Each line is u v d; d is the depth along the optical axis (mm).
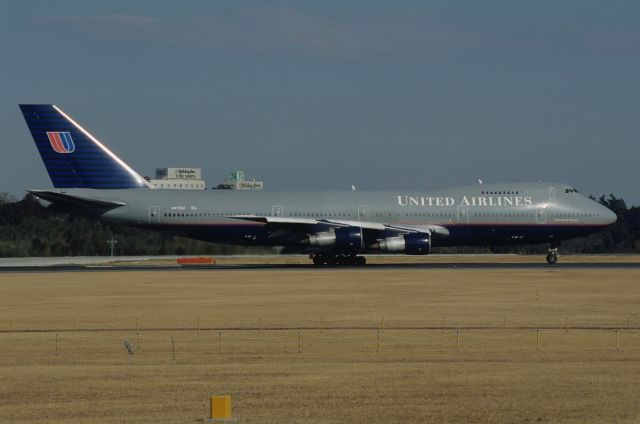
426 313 146625
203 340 118562
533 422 70688
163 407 76250
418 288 193750
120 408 75875
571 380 87250
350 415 73062
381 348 111250
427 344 114312
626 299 168750
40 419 72062
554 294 179000
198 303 164125
